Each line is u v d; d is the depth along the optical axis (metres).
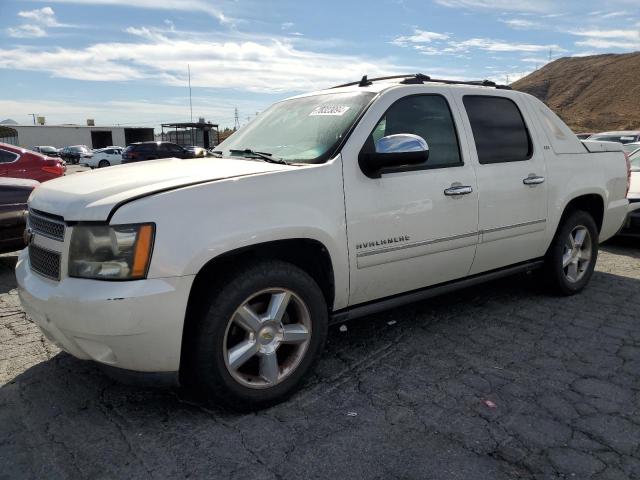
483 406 3.02
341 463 2.51
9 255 6.94
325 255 3.20
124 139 63.66
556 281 4.81
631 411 2.96
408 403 3.06
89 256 2.64
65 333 2.73
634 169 8.02
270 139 3.83
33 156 10.22
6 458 2.57
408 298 3.75
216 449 2.63
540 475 2.42
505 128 4.27
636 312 4.56
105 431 2.79
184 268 2.63
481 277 4.22
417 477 2.41
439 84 3.99
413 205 3.53
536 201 4.37
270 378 2.99
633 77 115.88
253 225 2.84
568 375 3.39
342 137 3.36
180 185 2.76
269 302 3.02
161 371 2.74
